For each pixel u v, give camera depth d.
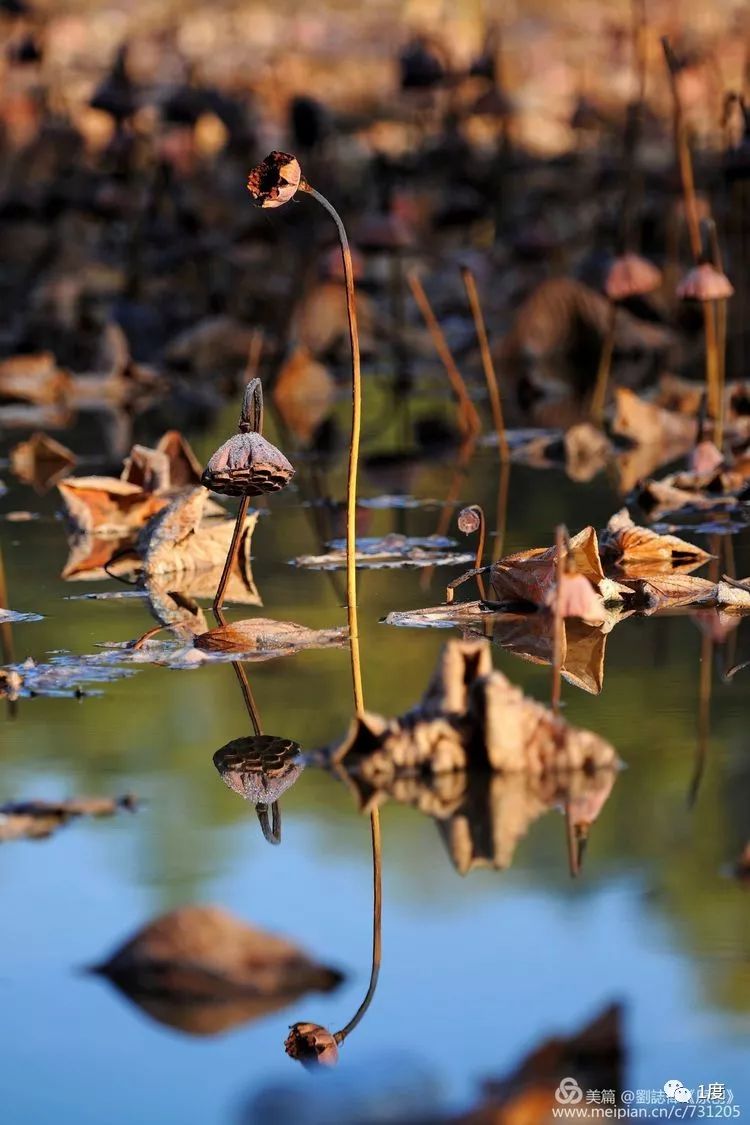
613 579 7.00
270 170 5.49
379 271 17.58
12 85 23.38
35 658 6.11
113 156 17.83
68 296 16.73
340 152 21.89
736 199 14.80
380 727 4.84
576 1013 3.43
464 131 20.59
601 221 17.36
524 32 28.73
